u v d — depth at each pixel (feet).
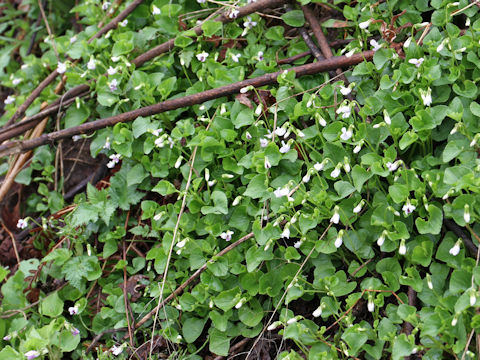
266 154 3.15
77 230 3.43
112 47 3.68
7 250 3.67
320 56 3.39
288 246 3.16
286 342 3.09
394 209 3.00
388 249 2.97
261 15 3.53
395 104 3.15
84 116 3.61
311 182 3.16
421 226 2.94
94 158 3.79
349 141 3.11
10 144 3.49
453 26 3.15
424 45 3.19
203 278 3.14
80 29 4.21
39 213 3.77
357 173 3.02
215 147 3.26
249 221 3.18
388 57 3.20
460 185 2.88
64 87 3.78
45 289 3.43
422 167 3.07
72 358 3.27
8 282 3.40
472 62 3.13
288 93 3.28
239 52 3.51
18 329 3.30
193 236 3.28
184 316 3.20
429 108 3.05
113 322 3.27
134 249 3.37
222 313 3.15
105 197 3.42
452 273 2.86
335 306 2.99
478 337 2.77
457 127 2.99
